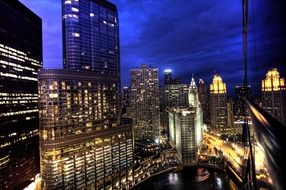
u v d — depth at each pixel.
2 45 147.75
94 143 167.12
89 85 168.38
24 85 171.00
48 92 143.75
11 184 141.62
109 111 183.75
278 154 9.97
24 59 174.00
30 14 186.88
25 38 177.50
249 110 21.88
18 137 154.75
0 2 148.25
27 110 171.00
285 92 21.11
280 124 12.02
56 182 142.00
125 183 191.12
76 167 153.62
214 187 197.50
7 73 150.38
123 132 193.25
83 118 161.12
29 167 165.75
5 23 152.25
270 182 11.18
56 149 143.12
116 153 185.12
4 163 136.00
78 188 153.75
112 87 190.25
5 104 144.25
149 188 197.88
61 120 147.12
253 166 20.34
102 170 171.75
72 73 156.38
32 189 155.88
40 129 145.88
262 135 13.71
